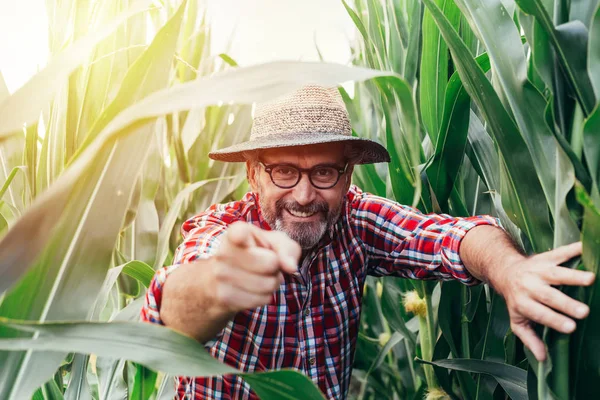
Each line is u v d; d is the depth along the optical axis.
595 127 0.40
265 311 0.76
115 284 1.04
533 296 0.47
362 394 1.28
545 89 0.54
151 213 1.01
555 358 0.46
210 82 0.27
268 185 0.73
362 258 0.84
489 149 0.73
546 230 0.52
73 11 0.88
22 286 0.34
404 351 1.17
